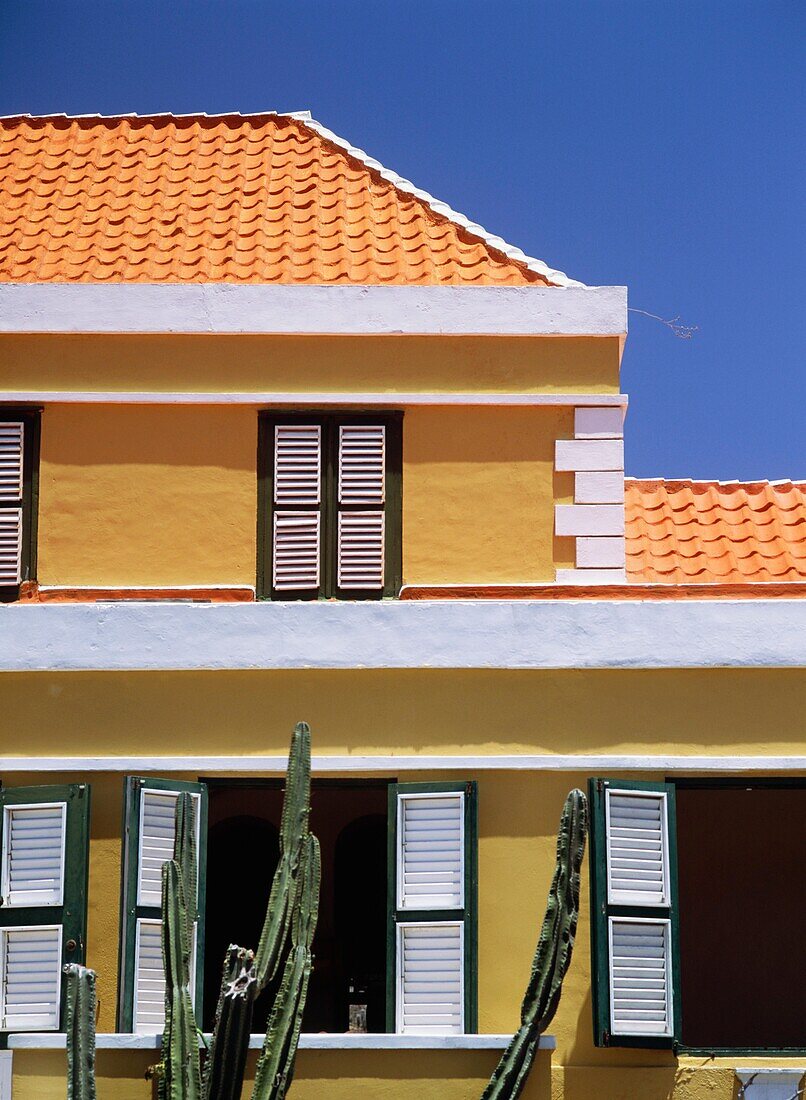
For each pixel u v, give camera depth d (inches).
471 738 537.3
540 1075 500.1
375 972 737.6
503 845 531.5
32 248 639.1
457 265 630.5
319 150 693.9
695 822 752.3
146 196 669.9
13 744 537.3
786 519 631.8
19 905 518.6
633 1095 506.9
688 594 567.8
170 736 538.3
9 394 589.6
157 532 585.3
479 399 591.8
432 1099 494.0
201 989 512.7
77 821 523.2
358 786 539.2
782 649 538.0
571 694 540.4
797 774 534.6
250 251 636.7
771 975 738.8
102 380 594.2
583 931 526.3
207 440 591.5
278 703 540.7
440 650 539.8
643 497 649.0
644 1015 512.7
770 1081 507.5
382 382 594.9
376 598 580.4
